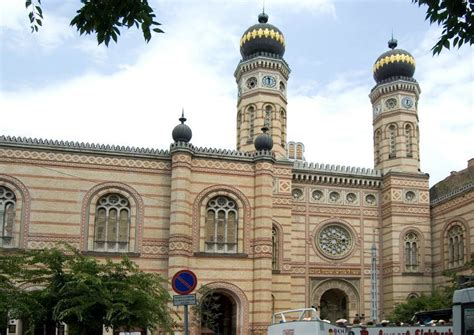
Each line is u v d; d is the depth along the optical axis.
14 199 42.00
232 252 44.53
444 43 10.49
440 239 52.16
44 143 42.88
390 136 56.84
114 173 43.97
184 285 17.67
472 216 48.12
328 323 22.88
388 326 23.97
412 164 55.56
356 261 52.88
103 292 23.81
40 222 41.88
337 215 53.25
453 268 49.84
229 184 45.31
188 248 43.31
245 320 43.41
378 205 54.62
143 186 44.34
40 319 25.00
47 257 25.00
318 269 51.75
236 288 43.78
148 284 26.61
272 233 47.56
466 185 49.31
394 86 57.31
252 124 54.59
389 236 52.88
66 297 24.23
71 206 42.69
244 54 56.84
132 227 43.56
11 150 42.31
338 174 53.53
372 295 47.38
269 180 45.62
